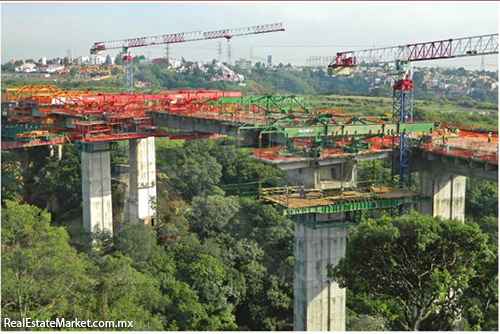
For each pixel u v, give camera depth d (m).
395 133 89.31
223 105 133.62
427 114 168.50
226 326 90.75
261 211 127.25
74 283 73.00
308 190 86.31
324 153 90.38
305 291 89.44
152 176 147.62
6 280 65.56
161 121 131.62
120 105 136.62
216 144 176.75
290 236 120.56
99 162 137.12
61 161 165.62
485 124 161.38
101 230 134.75
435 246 60.69
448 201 95.12
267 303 103.75
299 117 95.44
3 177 155.75
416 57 107.12
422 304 62.50
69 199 155.50
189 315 86.19
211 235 123.81
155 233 126.06
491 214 133.75
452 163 88.81
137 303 79.62
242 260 112.44
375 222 63.53
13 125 153.50
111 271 82.50
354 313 95.19
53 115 145.12
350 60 121.19
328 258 89.94
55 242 75.94
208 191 150.62
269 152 92.06
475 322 78.81
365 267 63.81
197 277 97.75
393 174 94.50
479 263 61.41
